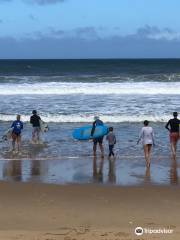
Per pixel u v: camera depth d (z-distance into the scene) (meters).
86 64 112.88
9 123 24.33
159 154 17.34
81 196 10.95
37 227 8.50
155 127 23.53
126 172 14.05
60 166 14.98
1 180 12.75
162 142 19.78
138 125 23.89
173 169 14.55
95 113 26.67
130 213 9.53
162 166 15.06
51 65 106.06
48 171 14.14
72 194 11.14
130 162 15.75
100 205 10.16
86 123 24.47
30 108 28.58
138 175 13.59
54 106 29.48
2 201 10.48
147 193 11.28
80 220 9.01
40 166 14.97
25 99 33.06
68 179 12.95
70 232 8.06
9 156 16.92
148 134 15.17
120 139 20.22
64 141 19.94
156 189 11.70
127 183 12.43
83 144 19.36
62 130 22.52
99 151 17.94
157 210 9.78
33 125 19.75
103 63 121.44
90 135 17.80
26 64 114.94
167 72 72.94
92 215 9.37
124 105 29.94
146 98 33.78
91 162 15.72
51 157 16.69
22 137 20.84
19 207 9.98
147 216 9.31
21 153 17.45
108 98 33.69
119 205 10.16
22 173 13.84
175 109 28.19
